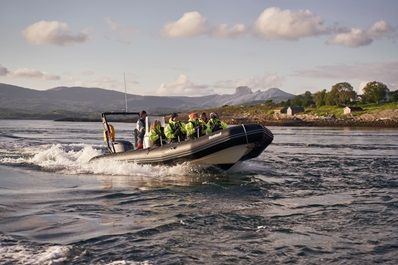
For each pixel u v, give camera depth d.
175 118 16.19
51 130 56.62
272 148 27.72
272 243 7.53
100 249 7.11
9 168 16.77
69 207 10.03
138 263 6.56
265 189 12.65
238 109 142.12
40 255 6.74
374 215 9.41
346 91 126.75
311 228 8.42
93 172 15.77
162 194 11.79
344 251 7.15
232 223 8.75
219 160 15.10
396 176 15.29
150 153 15.84
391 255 6.96
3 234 7.79
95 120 150.50
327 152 24.75
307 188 12.85
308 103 139.12
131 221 8.88
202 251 7.12
